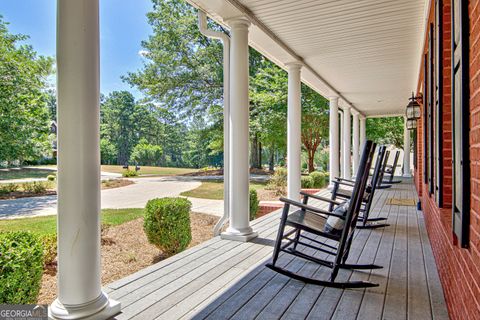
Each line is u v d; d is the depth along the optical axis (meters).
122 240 4.85
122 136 30.34
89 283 1.92
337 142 8.45
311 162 16.38
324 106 13.72
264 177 16.12
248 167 3.80
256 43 4.52
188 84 15.52
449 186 2.51
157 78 15.39
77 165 1.88
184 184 13.93
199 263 2.89
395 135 18.03
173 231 3.94
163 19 15.23
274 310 2.05
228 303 2.14
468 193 1.41
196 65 15.34
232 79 3.77
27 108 9.82
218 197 9.77
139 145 28.77
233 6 3.46
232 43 3.74
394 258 3.05
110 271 3.71
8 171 16.84
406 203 6.29
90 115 1.92
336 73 6.40
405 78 6.80
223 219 4.00
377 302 2.16
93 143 1.93
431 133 3.27
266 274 2.64
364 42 4.64
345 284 2.38
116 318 1.95
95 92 1.95
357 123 11.95
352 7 3.55
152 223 3.92
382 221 4.67
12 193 10.63
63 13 1.87
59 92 1.88
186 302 2.15
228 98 4.11
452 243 1.84
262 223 4.51
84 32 1.88
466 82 1.42
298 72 5.48
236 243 3.52
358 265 2.77
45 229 5.48
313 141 16.38
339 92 8.36
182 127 27.17
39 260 2.28
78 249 1.88
